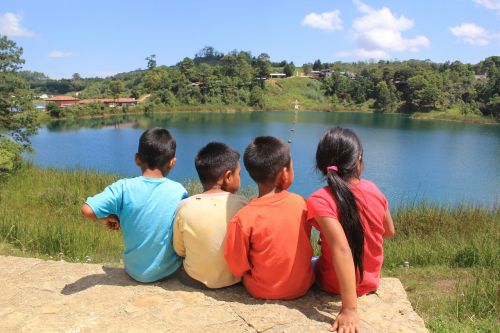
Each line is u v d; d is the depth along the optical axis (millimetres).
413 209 8680
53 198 8953
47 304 2174
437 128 53375
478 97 77188
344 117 73000
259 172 2043
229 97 91750
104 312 2094
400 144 36500
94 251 5707
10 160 11375
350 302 1845
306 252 2094
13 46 16812
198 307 2111
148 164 2400
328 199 1948
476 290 4172
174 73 92125
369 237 2047
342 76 107188
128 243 2379
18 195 9383
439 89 79000
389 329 1949
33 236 5684
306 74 118750
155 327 1954
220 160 2268
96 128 50906
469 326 3518
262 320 1968
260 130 47906
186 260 2324
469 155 30375
